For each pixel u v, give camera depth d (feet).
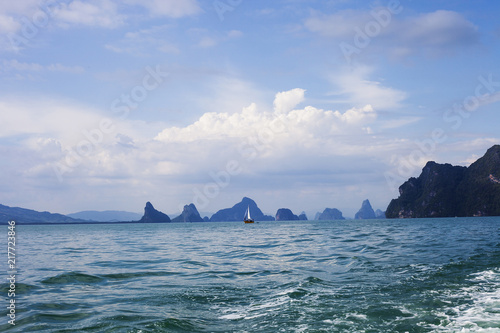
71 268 66.03
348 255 77.41
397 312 34.60
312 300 39.78
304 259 73.82
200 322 32.89
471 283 47.32
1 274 59.36
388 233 166.40
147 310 36.96
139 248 112.27
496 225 261.24
